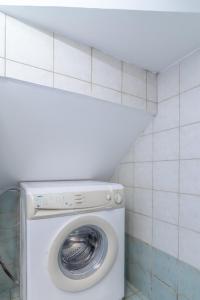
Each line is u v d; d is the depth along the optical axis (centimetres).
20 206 142
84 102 123
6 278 158
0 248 159
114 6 88
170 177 134
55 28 105
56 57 108
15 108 110
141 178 159
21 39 98
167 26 101
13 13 94
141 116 148
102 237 134
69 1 87
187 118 125
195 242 117
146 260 152
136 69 141
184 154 126
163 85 145
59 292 115
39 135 131
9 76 95
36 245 108
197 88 120
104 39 113
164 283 137
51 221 112
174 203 131
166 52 125
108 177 192
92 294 127
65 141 142
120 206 136
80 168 169
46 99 112
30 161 146
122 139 160
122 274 138
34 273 107
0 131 119
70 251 137
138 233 161
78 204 119
